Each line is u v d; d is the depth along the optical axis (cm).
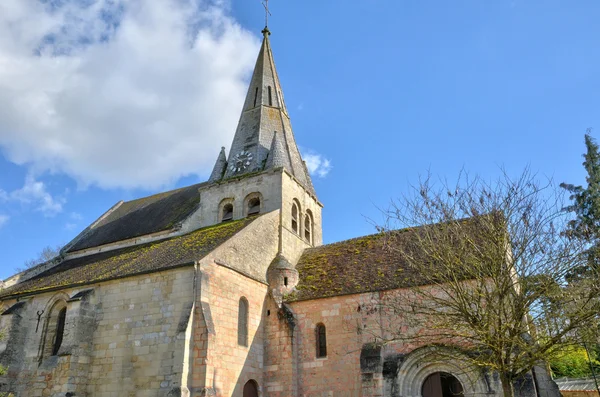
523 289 1656
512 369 1622
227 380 2170
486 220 1797
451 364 2084
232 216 3400
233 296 2373
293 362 2438
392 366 2177
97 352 2230
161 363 2062
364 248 2961
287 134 3906
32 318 2588
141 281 2289
